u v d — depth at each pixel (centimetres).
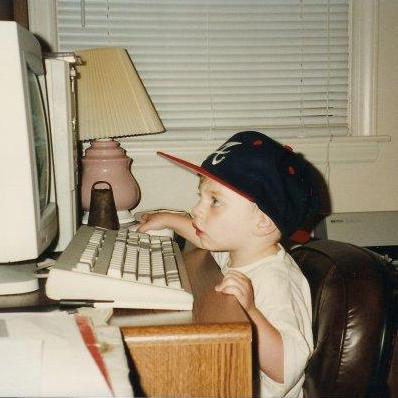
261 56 184
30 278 80
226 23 181
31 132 80
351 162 185
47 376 49
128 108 146
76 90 144
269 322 83
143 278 75
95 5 175
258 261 99
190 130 181
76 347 53
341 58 187
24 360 51
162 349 62
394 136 188
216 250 105
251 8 182
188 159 179
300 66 186
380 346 81
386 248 161
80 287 72
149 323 65
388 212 168
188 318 67
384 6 182
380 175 188
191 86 182
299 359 81
